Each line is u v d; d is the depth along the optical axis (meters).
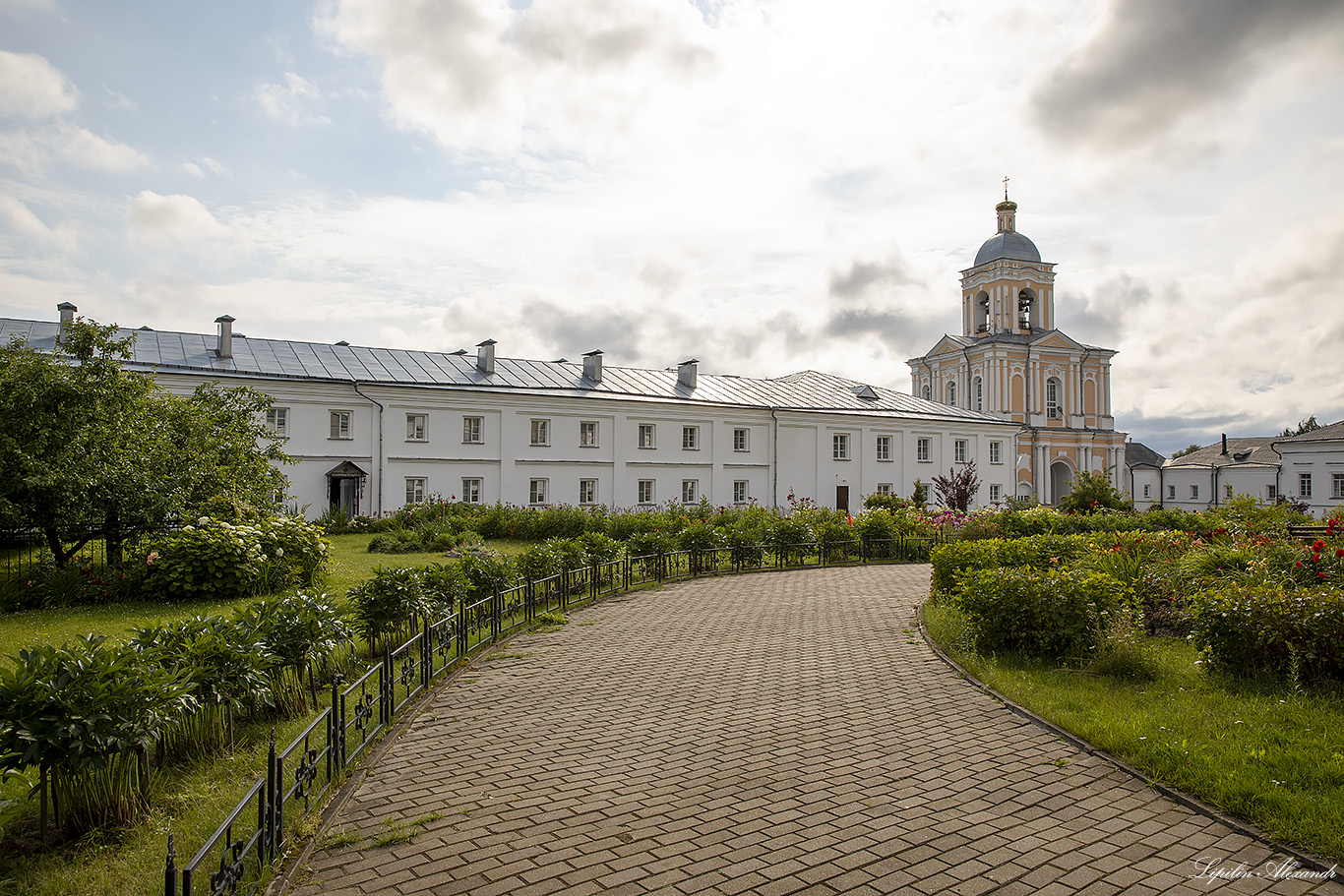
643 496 36.50
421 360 34.56
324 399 29.86
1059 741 6.66
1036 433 55.56
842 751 6.51
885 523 21.64
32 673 4.63
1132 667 8.30
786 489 39.91
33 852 4.67
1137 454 70.44
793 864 4.58
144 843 4.81
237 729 6.73
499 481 33.00
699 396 38.75
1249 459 57.22
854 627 12.04
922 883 4.34
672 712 7.71
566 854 4.74
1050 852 4.69
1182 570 11.36
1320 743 5.90
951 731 7.00
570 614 13.19
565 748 6.67
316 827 5.09
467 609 10.46
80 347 14.95
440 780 5.96
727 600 14.60
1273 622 7.55
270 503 18.72
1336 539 11.80
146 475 14.88
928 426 44.03
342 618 8.40
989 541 14.27
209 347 30.28
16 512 13.58
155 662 5.26
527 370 36.69
